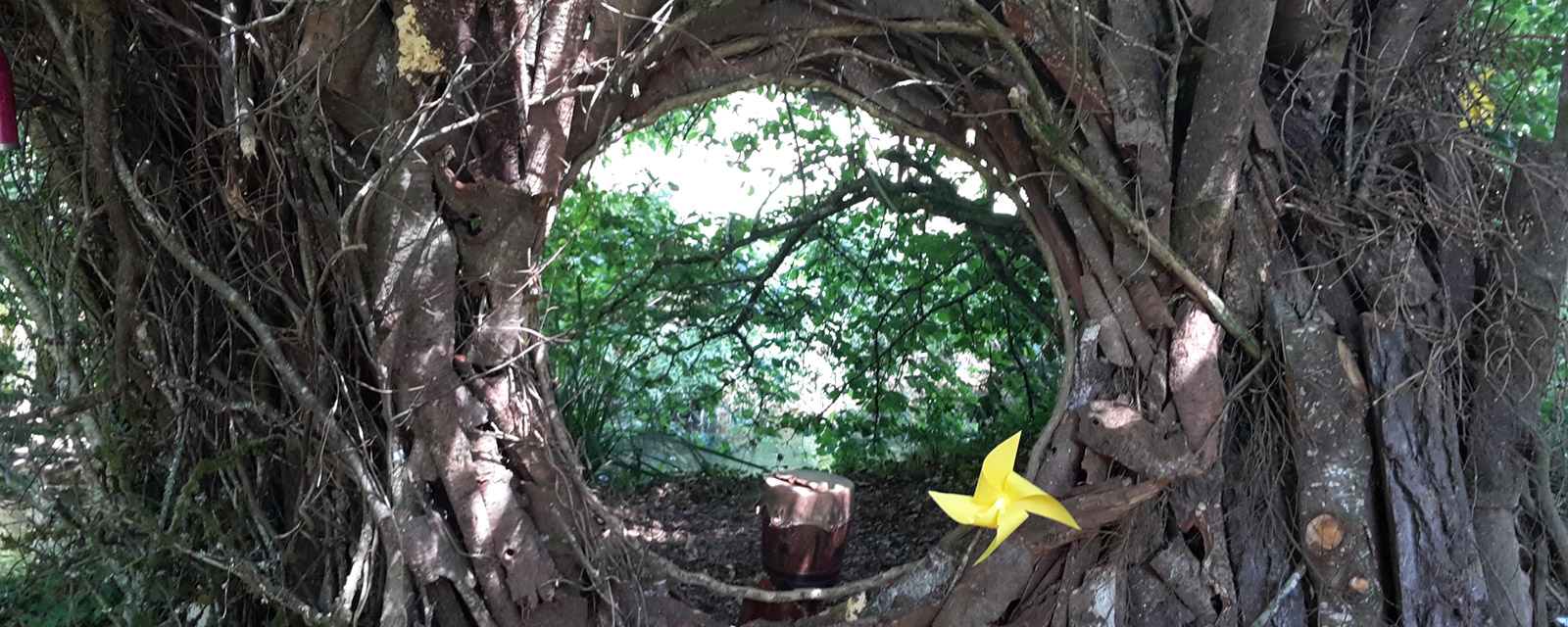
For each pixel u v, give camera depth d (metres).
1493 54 2.63
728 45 2.20
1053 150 2.22
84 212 2.18
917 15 2.25
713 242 5.30
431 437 2.02
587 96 2.10
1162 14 2.38
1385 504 2.27
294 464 2.21
